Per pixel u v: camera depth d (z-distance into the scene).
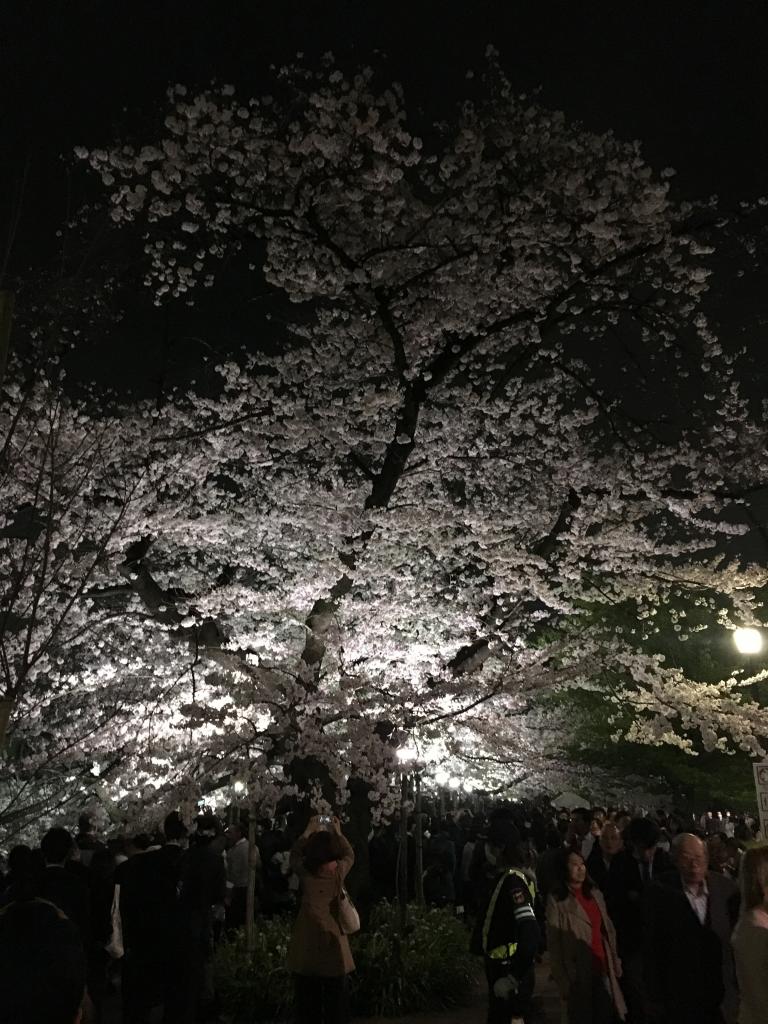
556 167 13.45
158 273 12.27
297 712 10.94
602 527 13.48
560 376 14.33
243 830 13.22
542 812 20.97
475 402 13.25
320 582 11.80
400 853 10.79
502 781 21.95
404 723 11.48
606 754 24.34
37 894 3.94
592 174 13.26
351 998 9.41
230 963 9.73
